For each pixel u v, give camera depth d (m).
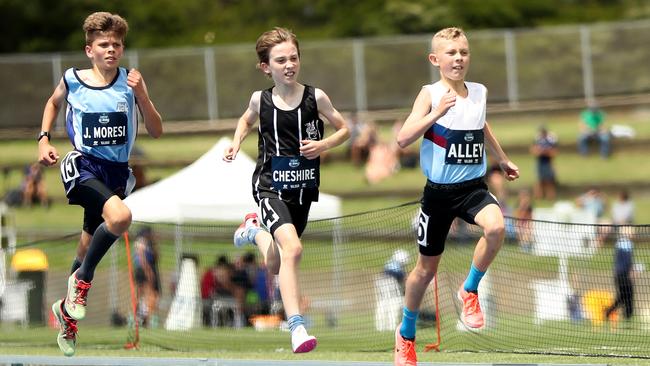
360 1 142.62
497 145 26.91
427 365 28.80
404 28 134.62
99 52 26.11
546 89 107.44
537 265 60.81
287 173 26.12
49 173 96.94
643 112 105.31
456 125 25.14
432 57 25.47
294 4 144.00
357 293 58.81
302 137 26.19
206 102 107.44
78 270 26.78
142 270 51.72
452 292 47.88
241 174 60.53
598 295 51.22
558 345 37.50
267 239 27.27
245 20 144.00
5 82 106.38
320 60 107.50
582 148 98.38
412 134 24.44
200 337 43.94
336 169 97.88
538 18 138.38
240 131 26.89
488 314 49.16
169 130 105.00
